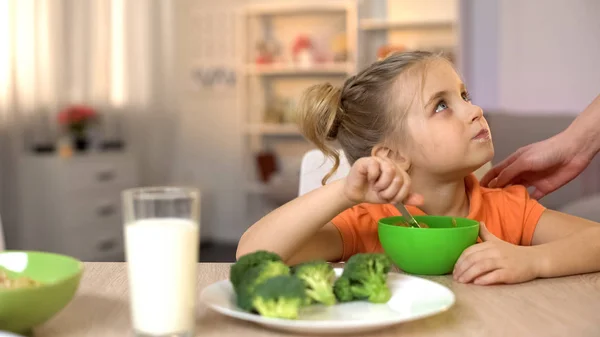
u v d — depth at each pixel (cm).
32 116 416
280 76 533
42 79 422
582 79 406
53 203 394
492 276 90
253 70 521
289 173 515
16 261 80
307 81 527
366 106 124
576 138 132
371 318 72
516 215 123
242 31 528
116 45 473
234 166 544
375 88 122
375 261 78
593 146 133
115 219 435
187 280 66
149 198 66
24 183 401
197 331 69
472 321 73
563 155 133
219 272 97
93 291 86
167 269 65
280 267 73
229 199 548
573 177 137
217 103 544
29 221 401
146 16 497
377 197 93
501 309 78
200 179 552
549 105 414
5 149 402
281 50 531
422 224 105
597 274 96
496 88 426
